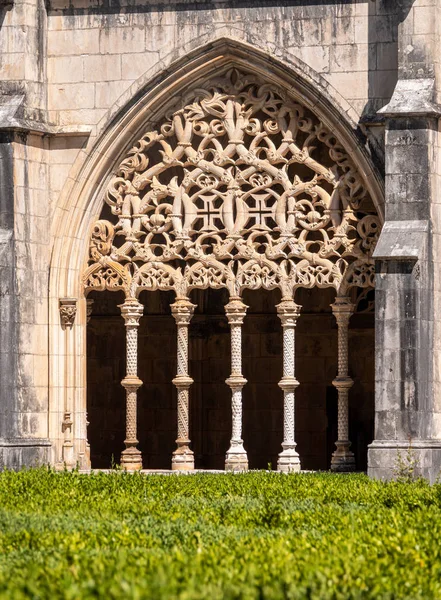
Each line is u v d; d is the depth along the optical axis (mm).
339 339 45500
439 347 42844
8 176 45375
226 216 46031
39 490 36094
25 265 45594
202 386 57031
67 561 22953
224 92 46000
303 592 20156
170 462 56906
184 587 20078
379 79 44188
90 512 30641
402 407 41500
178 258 46531
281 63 44781
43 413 45969
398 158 42531
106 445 57688
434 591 20812
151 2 45969
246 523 29000
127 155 46812
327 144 44969
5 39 46094
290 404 45844
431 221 42531
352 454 45375
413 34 42969
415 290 41594
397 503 32906
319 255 45250
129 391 46969
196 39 45531
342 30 44469
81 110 46531
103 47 46406
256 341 56906
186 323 46531
